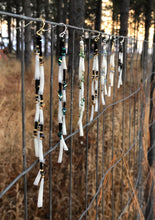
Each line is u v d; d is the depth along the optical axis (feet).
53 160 7.80
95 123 11.89
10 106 4.81
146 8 31.81
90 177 9.60
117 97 13.19
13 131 5.44
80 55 4.11
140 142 8.84
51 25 2.90
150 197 9.54
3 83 4.36
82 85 4.22
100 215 8.32
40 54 2.76
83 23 8.89
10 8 26.03
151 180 9.45
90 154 10.04
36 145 2.95
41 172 2.96
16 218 7.07
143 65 8.23
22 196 7.73
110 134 11.97
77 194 9.16
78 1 8.61
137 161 9.86
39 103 2.86
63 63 3.30
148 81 9.96
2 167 6.52
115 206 9.05
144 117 9.09
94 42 4.52
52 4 33.76
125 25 18.19
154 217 9.85
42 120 2.89
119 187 9.91
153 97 10.09
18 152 6.12
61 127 3.46
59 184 8.75
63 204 8.63
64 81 3.38
